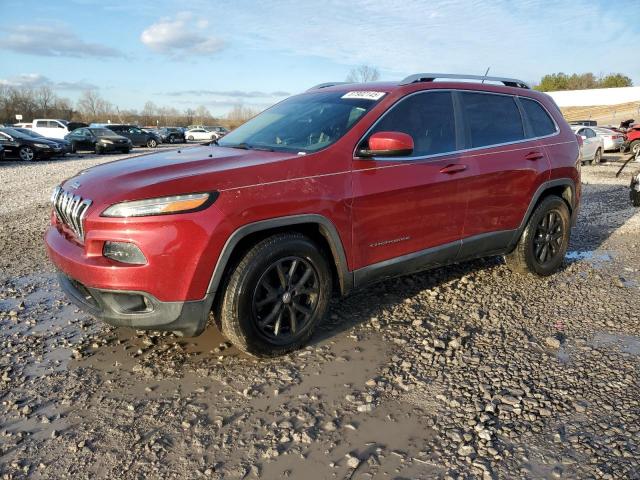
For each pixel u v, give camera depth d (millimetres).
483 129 4324
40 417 2707
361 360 3314
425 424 2654
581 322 3934
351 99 3930
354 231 3443
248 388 2963
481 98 4391
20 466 2344
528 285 4758
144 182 2932
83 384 3033
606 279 4957
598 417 2699
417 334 3691
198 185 2914
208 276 2920
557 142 4902
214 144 4195
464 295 4465
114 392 2951
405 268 3832
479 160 4160
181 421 2680
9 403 2832
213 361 3301
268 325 3227
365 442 2516
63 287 3393
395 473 2305
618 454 2408
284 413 2744
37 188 11953
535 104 4883
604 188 11602
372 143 3418
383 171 3568
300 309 3342
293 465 2357
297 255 3240
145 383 3043
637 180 8898
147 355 3385
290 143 3695
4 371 3166
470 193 4086
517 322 3922
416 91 3943
